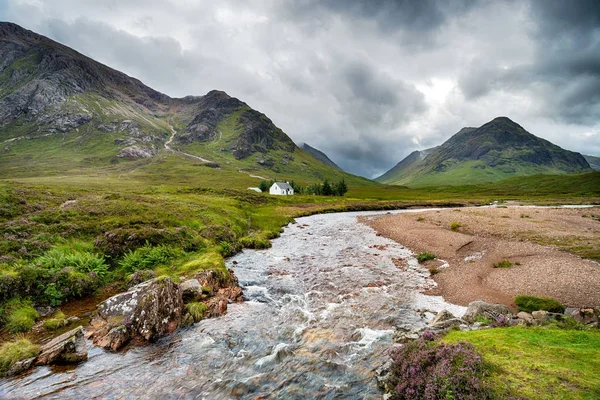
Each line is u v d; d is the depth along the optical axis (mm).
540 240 34031
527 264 25109
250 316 16641
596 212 64375
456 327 13422
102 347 12734
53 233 23047
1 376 10570
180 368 11523
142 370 11336
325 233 46281
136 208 33875
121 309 14438
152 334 13703
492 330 11008
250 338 14016
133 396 9852
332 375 10914
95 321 14523
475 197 148875
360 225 54781
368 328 15141
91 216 28781
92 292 18250
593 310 14445
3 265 17047
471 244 33750
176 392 10094
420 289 21594
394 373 9688
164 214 34094
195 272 20828
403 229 46750
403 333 14188
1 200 27141
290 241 39781
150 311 14086
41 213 26625
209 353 12625
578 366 7770
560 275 21781
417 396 8031
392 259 30125
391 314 17031
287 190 135750
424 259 29375
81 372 11062
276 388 10273
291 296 19969
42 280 16750
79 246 22250
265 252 33000
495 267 25422
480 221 48969
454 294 20422
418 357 9203
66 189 45500
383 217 63938
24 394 9773
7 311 14297
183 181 173750
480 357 8219
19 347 11820
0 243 19406
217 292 19312
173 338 13914
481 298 19422
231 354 12586
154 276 20328
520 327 11336
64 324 14492
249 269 26281
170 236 27547
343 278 23969
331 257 30891
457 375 7582
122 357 12172
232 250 31469
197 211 40969
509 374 7602
